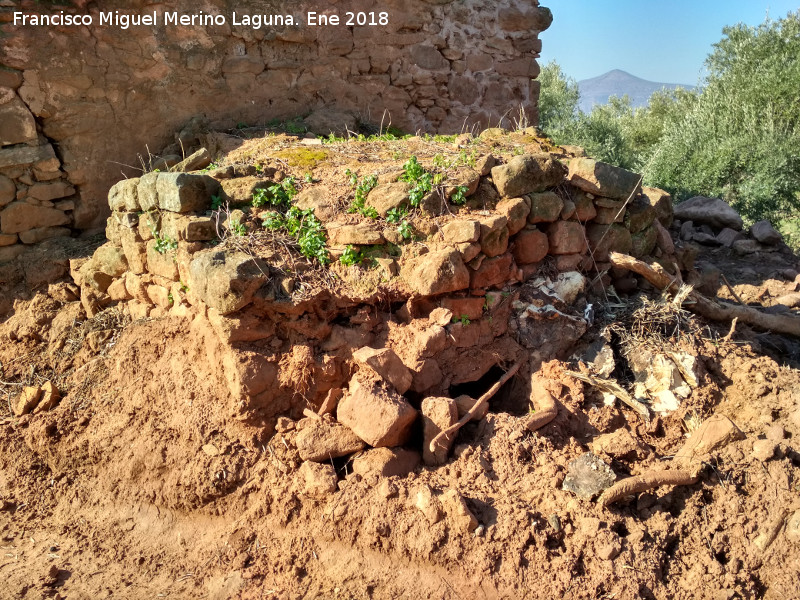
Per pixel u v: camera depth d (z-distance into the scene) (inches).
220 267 117.3
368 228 125.6
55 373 149.8
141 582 108.4
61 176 176.9
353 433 117.6
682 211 232.1
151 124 191.9
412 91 235.8
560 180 137.9
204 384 125.8
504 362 132.7
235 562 108.7
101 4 177.6
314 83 220.8
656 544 101.3
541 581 97.3
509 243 134.0
